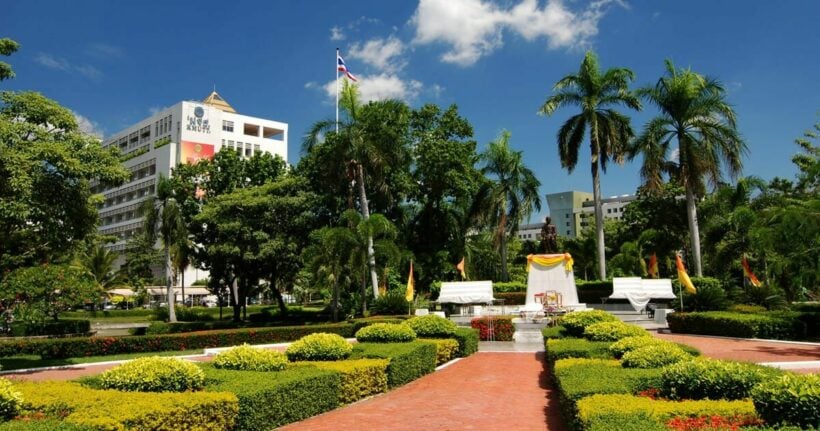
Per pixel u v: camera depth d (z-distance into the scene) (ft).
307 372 32.12
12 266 54.39
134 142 295.69
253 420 25.86
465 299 97.50
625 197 370.12
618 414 19.25
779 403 17.48
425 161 120.26
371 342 50.01
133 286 184.75
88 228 54.49
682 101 97.45
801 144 118.73
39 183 47.42
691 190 97.86
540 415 29.99
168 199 123.54
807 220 61.11
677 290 95.14
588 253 159.84
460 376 44.96
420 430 27.14
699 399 23.17
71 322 110.22
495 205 120.06
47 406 21.58
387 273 107.55
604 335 44.70
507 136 124.67
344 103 105.91
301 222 109.60
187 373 27.12
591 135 108.06
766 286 81.82
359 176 106.83
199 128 266.98
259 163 127.95
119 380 26.50
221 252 108.47
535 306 90.02
